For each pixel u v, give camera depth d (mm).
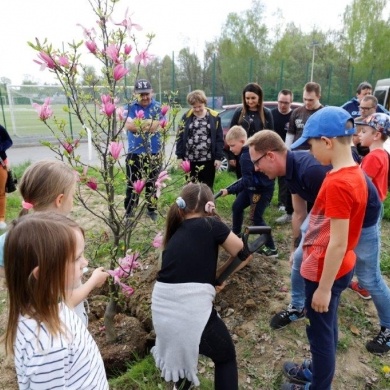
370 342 2705
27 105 17344
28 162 9305
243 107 5023
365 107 4469
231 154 5531
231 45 33875
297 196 2768
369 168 2811
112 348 2686
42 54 1927
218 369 2090
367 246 2463
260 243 2230
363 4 31703
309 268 1957
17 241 1208
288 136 5207
